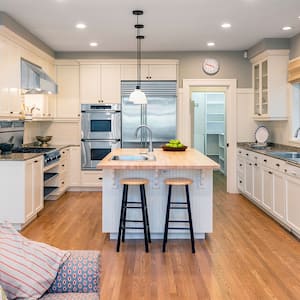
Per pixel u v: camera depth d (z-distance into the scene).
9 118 4.78
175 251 3.93
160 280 3.19
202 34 5.73
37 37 5.90
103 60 6.95
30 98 6.29
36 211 5.07
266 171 5.26
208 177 4.27
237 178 7.09
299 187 4.10
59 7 4.36
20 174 4.53
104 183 4.25
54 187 6.42
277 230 4.66
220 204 6.16
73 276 1.96
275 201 4.90
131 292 2.96
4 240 1.90
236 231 4.63
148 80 6.95
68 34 5.71
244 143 7.12
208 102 10.51
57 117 7.15
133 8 4.41
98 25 5.18
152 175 4.29
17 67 5.05
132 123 6.97
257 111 6.82
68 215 5.39
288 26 5.27
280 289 3.01
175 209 4.29
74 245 4.10
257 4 4.29
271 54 6.02
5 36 4.59
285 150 5.79
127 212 4.31
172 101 6.95
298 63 5.54
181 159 4.30
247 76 7.07
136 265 3.53
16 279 1.76
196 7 4.38
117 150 5.49
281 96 6.06
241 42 6.32
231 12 4.60
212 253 3.86
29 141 6.75
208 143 10.63
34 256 1.88
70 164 7.14
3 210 4.55
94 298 1.85
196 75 7.09
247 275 3.29
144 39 6.06
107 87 7.00
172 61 6.90
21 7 4.35
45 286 1.85
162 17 4.79
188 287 3.05
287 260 3.64
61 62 7.06
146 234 3.94
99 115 7.00
